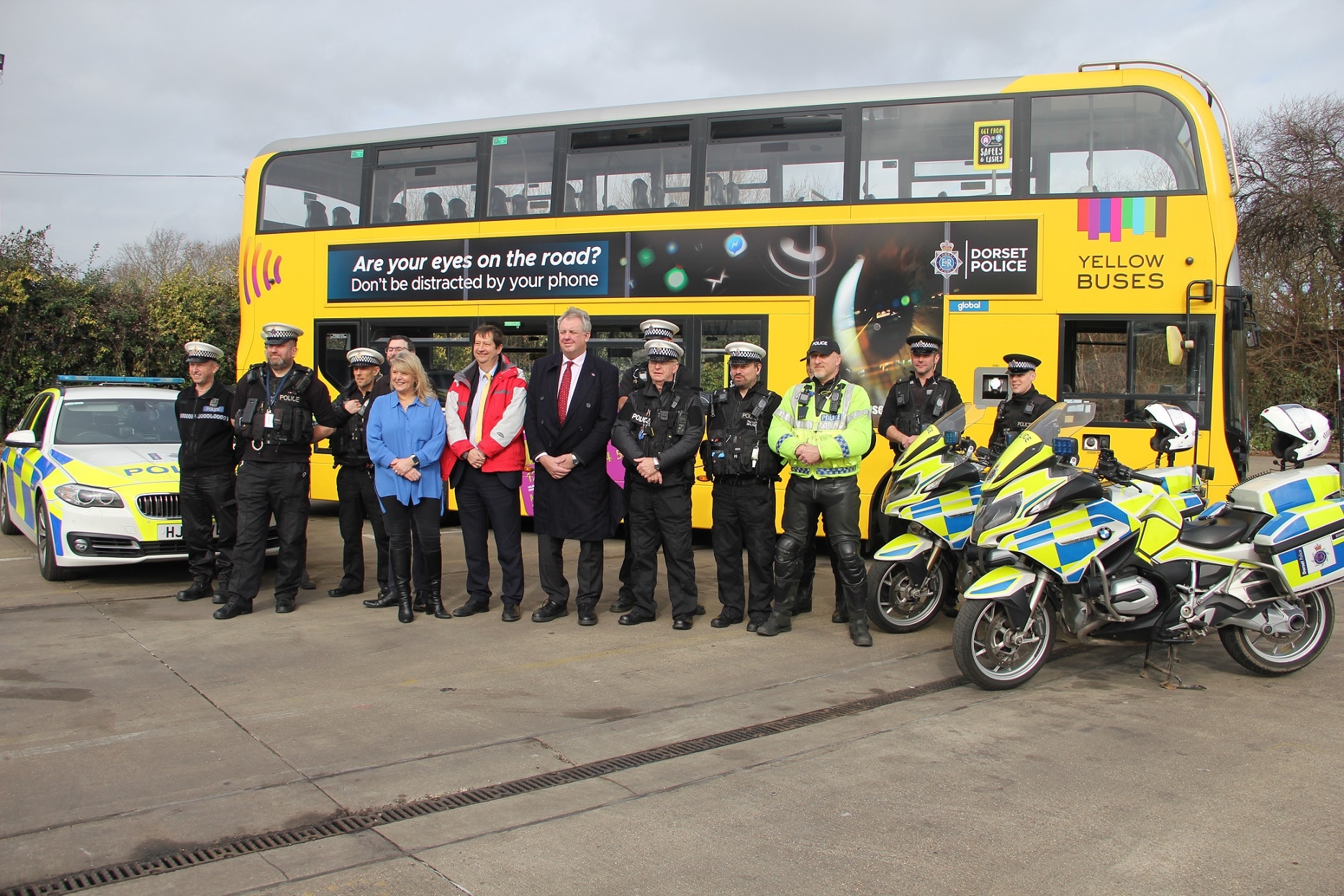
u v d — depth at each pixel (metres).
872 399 8.91
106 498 7.69
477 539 7.02
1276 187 26.19
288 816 3.63
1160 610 5.33
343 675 5.49
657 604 7.59
